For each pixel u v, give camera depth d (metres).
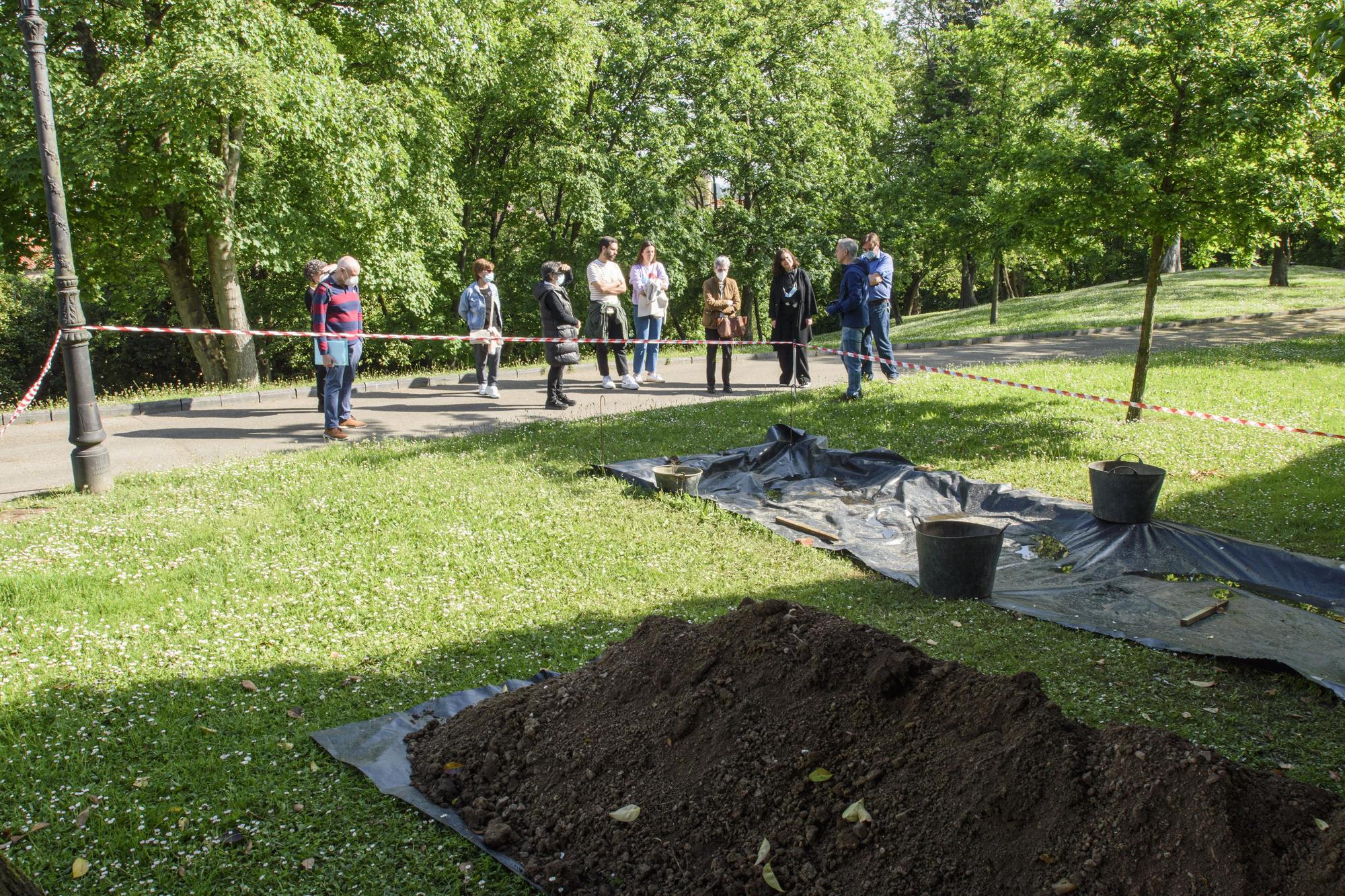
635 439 10.82
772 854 3.16
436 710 4.59
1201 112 9.51
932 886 2.89
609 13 28.94
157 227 19.27
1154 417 11.47
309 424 12.15
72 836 3.60
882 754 3.33
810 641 3.75
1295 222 9.64
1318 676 4.89
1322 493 8.30
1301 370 14.65
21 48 15.41
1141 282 36.19
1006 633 5.66
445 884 3.31
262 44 16.72
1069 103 10.45
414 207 22.47
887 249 35.91
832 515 8.22
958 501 8.61
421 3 20.08
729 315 14.06
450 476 9.09
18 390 33.59
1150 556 6.91
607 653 4.39
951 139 29.41
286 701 4.77
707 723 3.67
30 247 20.05
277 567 6.62
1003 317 30.42
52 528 7.24
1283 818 2.74
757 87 31.39
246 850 3.50
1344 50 7.04
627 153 29.58
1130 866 2.75
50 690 4.80
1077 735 3.14
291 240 19.67
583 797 3.60
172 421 12.34
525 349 31.41
